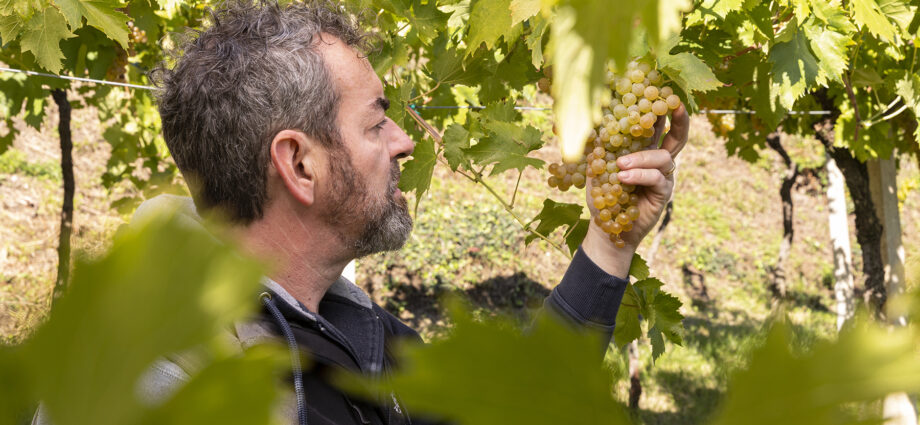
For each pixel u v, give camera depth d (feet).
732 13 7.18
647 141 4.41
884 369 0.32
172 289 0.30
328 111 4.14
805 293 38.91
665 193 4.40
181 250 0.31
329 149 4.17
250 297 0.31
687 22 6.68
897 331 0.33
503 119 6.21
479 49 6.90
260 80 4.02
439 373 0.36
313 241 4.26
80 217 30.58
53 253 29.43
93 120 35.12
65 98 17.19
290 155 4.09
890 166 13.43
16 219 30.32
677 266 39.60
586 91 0.39
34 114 14.71
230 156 4.07
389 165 4.51
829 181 17.35
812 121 13.58
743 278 39.91
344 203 4.24
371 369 4.29
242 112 4.02
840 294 17.03
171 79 4.26
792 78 7.81
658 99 4.24
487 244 35.50
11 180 31.58
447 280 34.14
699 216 42.16
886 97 11.75
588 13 0.39
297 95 4.05
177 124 4.20
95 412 0.29
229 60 4.07
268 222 4.18
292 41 4.12
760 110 8.73
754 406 0.33
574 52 0.39
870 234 13.35
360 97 4.31
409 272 33.96
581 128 0.39
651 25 0.38
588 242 4.58
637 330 5.40
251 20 4.17
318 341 3.83
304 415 3.40
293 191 4.09
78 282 0.30
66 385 0.30
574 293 4.48
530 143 5.72
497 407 0.36
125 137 18.12
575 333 0.38
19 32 7.82
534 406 0.37
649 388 25.26
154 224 0.31
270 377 0.34
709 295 38.50
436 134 6.15
